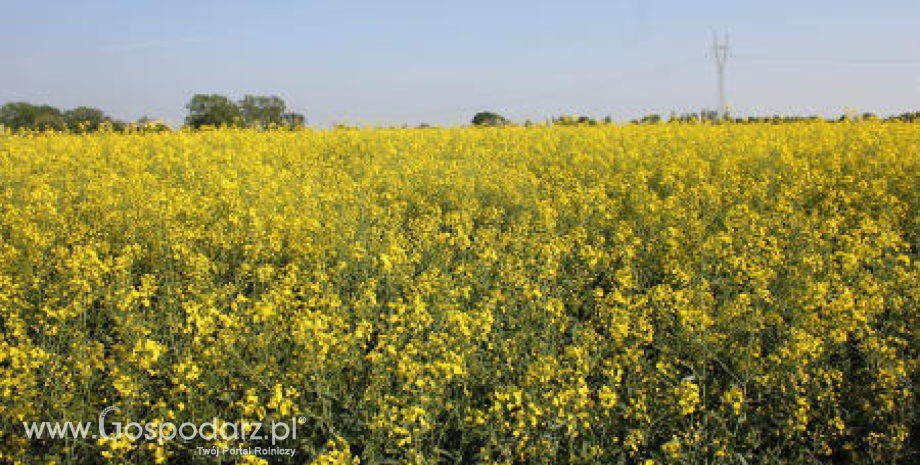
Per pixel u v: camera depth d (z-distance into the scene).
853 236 7.67
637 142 15.27
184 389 4.18
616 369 4.70
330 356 4.61
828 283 5.73
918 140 14.10
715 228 8.55
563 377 4.54
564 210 8.93
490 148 15.59
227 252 7.55
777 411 4.66
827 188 10.12
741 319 5.31
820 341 4.75
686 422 4.55
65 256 6.75
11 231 8.00
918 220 7.88
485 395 4.82
